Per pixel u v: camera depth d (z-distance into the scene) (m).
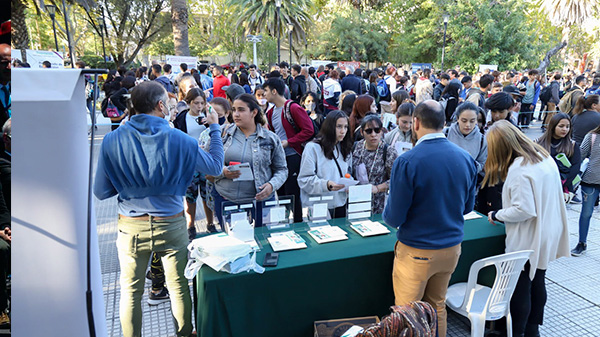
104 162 1.88
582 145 3.59
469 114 3.10
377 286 2.31
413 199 1.94
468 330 2.65
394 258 2.18
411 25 29.25
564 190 3.45
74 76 0.87
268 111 3.63
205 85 9.10
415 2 28.50
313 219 2.60
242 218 2.34
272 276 2.03
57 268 0.91
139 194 1.94
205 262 1.97
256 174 2.78
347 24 31.53
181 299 2.17
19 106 0.80
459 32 22.98
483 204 3.13
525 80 10.11
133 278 2.08
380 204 2.96
